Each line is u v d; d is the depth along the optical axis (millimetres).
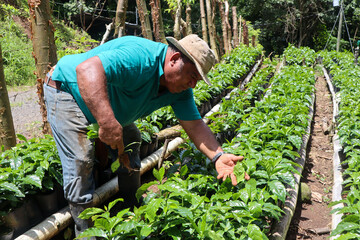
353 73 9352
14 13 14773
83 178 2652
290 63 12891
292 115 4836
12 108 8086
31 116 7559
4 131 3822
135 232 2256
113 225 2246
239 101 5664
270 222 3346
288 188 3857
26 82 11305
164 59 2447
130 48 2318
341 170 4582
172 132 5113
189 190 2846
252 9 26219
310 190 4293
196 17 24109
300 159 4719
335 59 14031
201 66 2375
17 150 3410
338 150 5172
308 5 25438
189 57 2322
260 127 4184
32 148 3422
